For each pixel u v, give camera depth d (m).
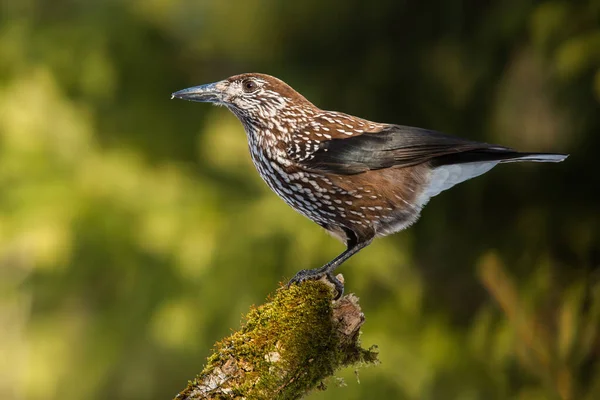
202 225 13.52
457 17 13.42
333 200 8.50
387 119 13.97
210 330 13.40
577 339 10.38
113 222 13.45
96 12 14.59
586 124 12.65
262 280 13.11
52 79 13.86
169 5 15.03
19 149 13.38
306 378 6.46
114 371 14.94
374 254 13.07
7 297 14.59
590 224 12.62
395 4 13.71
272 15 14.28
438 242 13.80
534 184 13.40
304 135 8.52
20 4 14.34
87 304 14.44
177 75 15.19
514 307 10.61
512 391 11.70
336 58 14.26
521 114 13.59
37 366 14.59
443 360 12.71
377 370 12.52
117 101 14.57
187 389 6.34
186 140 14.68
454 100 13.48
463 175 8.59
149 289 13.71
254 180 13.92
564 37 11.91
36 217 13.16
